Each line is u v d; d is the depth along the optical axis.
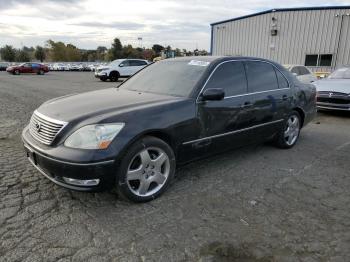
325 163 4.79
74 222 2.96
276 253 2.57
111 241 2.68
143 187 3.35
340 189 3.85
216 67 4.16
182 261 2.46
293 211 3.27
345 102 8.45
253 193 3.68
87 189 2.99
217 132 4.02
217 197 3.55
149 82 4.43
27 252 2.51
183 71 4.28
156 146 3.35
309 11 20.53
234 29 24.59
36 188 3.64
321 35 20.39
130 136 3.10
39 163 3.21
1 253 2.48
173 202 3.41
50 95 13.26
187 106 3.64
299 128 5.73
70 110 3.36
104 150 2.96
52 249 2.55
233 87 4.28
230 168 4.48
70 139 3.02
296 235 2.83
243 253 2.56
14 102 10.84
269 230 2.90
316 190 3.80
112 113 3.19
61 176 3.01
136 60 24.81
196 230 2.88
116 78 24.00
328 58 20.39
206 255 2.53
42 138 3.25
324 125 7.84
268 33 22.53
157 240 2.71
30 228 2.84
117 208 3.24
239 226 2.96
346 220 3.11
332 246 2.68
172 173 3.59
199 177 4.12
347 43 19.55
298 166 4.63
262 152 5.28
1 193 3.50
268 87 4.87
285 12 21.41
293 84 5.42
